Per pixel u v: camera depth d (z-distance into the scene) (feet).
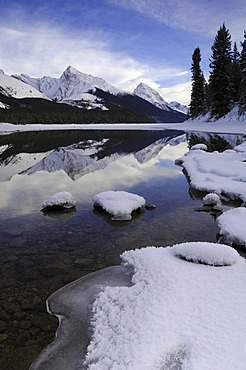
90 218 24.95
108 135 120.88
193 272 13.89
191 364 8.74
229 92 147.23
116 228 22.82
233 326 10.16
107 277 15.01
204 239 20.76
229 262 14.69
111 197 27.07
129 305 11.76
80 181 39.37
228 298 11.79
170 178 40.63
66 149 74.43
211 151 63.10
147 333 10.07
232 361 8.71
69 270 16.51
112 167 49.67
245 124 121.19
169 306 11.32
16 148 76.64
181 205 28.50
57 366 9.74
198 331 10.03
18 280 15.48
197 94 180.96
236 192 29.86
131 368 8.79
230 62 159.74
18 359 10.19
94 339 10.45
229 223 21.07
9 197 31.37
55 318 12.30
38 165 51.80
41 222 24.04
